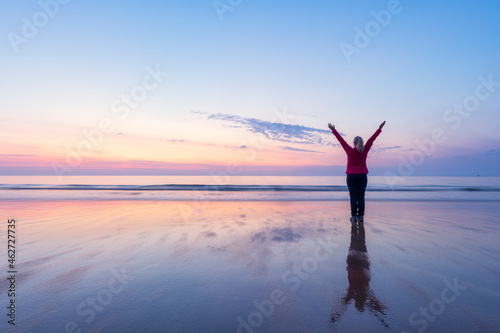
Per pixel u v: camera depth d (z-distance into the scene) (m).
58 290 2.14
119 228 4.56
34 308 1.85
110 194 11.05
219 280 2.37
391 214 6.20
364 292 2.13
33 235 4.04
